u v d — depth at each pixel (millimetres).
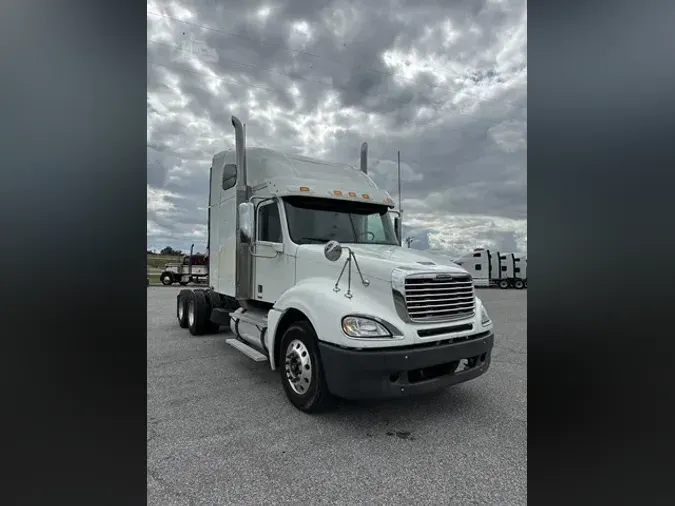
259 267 5074
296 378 3729
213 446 2969
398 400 3979
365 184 5348
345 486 2457
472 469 2666
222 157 6215
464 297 3711
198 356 5828
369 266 3539
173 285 23281
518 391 4266
